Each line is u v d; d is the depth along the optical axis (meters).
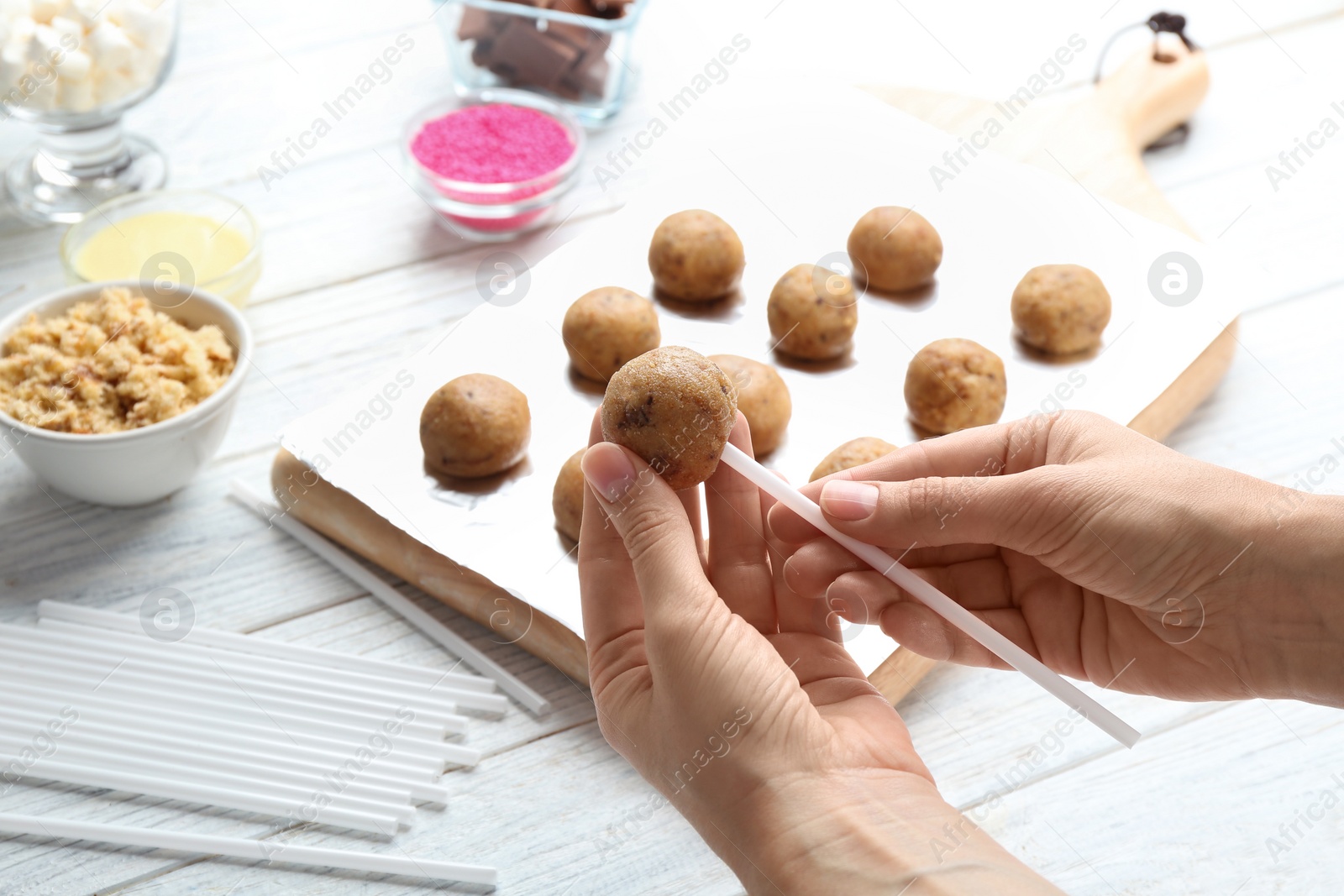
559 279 0.68
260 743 0.55
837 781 0.46
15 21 0.67
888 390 0.65
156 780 0.54
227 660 0.57
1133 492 0.50
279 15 0.81
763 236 0.70
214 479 0.63
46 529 0.61
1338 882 0.53
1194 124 0.78
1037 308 0.65
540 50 0.74
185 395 0.60
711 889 0.53
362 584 0.60
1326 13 0.84
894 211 0.68
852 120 0.75
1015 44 0.82
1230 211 0.73
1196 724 0.57
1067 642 0.54
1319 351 0.67
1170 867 0.53
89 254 0.66
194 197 0.68
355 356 0.66
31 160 0.73
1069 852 0.54
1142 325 0.66
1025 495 0.50
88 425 0.59
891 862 0.45
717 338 0.67
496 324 0.67
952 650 0.54
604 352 0.64
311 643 0.58
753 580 0.53
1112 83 0.76
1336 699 0.51
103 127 0.71
